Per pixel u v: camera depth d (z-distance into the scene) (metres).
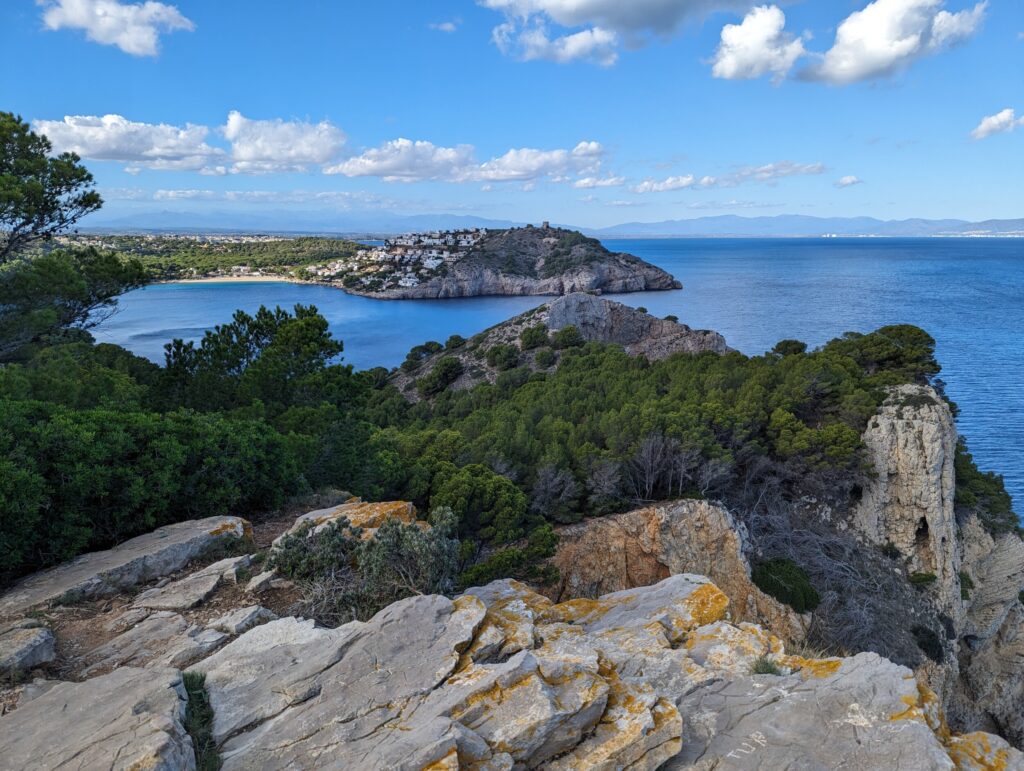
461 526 22.69
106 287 20.97
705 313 163.75
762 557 32.66
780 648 8.70
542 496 31.47
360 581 9.59
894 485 37.16
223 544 11.53
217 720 6.08
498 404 50.44
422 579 9.63
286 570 9.92
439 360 89.88
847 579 32.72
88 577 9.61
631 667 8.06
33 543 10.32
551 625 9.21
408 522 11.95
